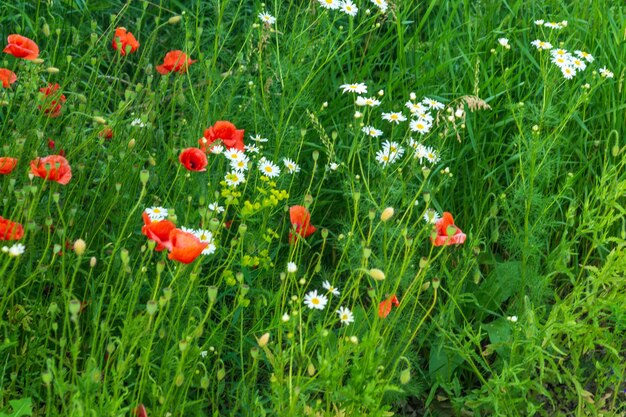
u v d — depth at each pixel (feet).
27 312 8.67
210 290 7.87
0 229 8.25
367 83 11.06
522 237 10.10
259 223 9.93
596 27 11.42
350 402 8.25
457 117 10.21
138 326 8.21
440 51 11.40
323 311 9.74
